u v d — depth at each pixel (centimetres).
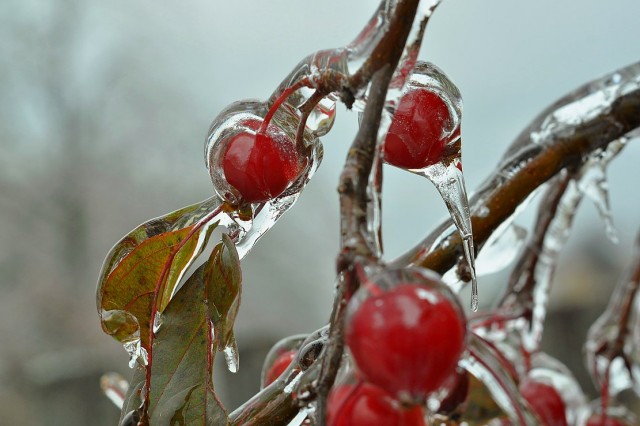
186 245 25
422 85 25
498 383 26
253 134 25
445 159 25
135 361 25
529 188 27
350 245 22
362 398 22
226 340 25
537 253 33
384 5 23
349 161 22
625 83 28
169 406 24
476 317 33
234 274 25
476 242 27
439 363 21
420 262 27
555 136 28
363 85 23
